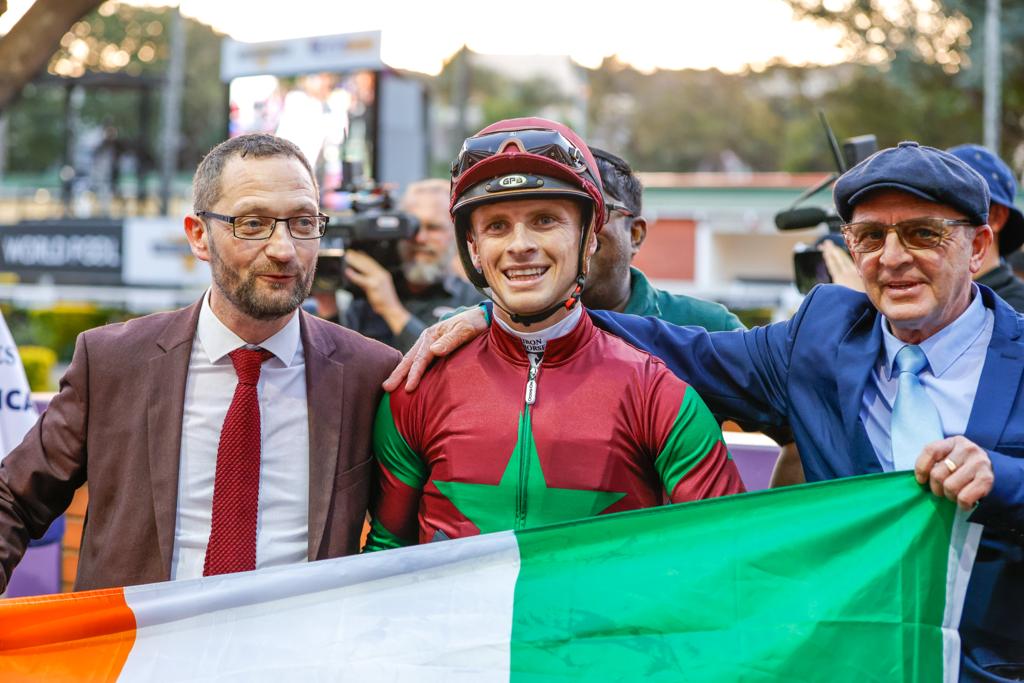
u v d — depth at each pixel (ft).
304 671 7.54
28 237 63.36
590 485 7.61
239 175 7.73
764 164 152.87
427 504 8.03
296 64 52.54
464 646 7.52
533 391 7.79
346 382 8.34
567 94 171.12
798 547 7.43
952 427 7.50
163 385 8.09
